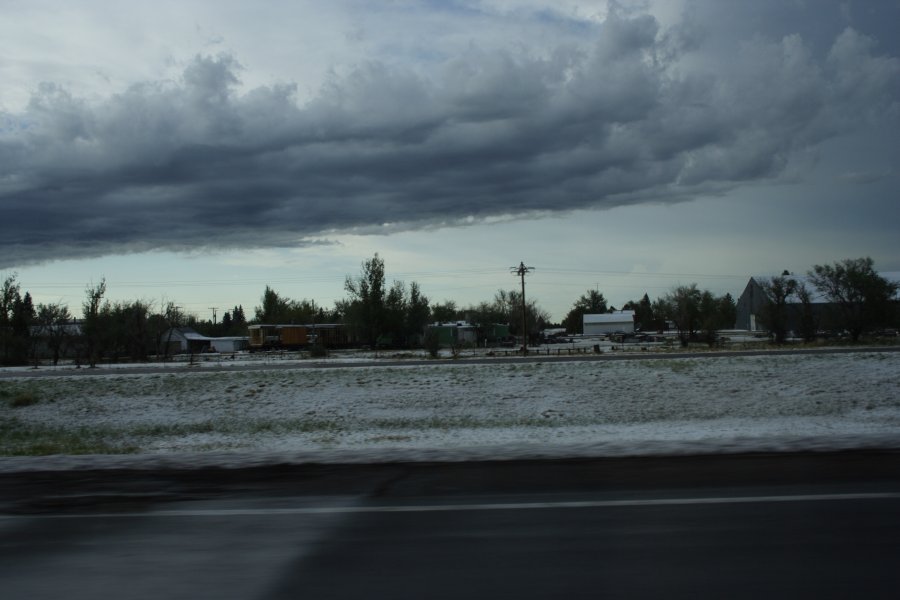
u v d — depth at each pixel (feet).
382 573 17.07
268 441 77.30
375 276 276.41
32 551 19.11
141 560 18.28
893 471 26.53
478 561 17.76
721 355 140.97
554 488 25.26
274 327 292.20
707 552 18.07
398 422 97.19
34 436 94.12
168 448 72.28
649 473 27.32
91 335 217.36
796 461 28.73
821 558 17.49
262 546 19.30
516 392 113.29
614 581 16.25
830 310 209.05
